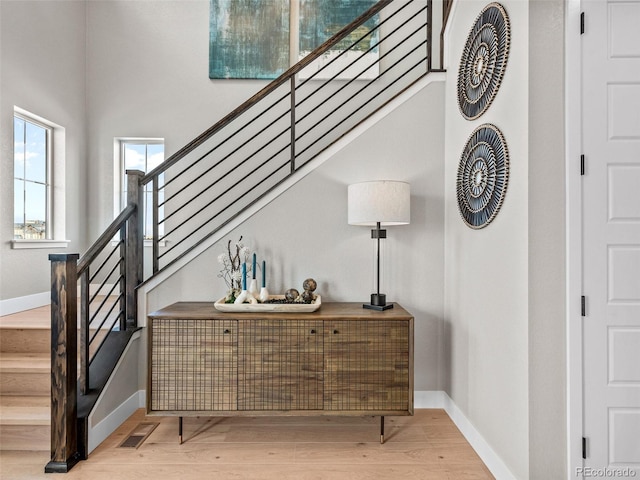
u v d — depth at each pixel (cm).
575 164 171
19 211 331
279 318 221
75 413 205
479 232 218
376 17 389
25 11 320
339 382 221
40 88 337
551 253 171
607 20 172
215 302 262
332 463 205
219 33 396
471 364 226
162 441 227
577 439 169
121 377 249
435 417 259
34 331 263
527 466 170
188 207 389
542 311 170
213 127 271
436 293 272
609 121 172
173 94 398
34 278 334
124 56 399
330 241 272
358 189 238
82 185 397
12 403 226
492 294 202
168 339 221
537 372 170
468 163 228
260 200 272
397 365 222
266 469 199
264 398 221
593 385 170
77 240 389
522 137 175
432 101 273
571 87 171
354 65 389
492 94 202
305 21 394
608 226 171
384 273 272
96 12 399
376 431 241
